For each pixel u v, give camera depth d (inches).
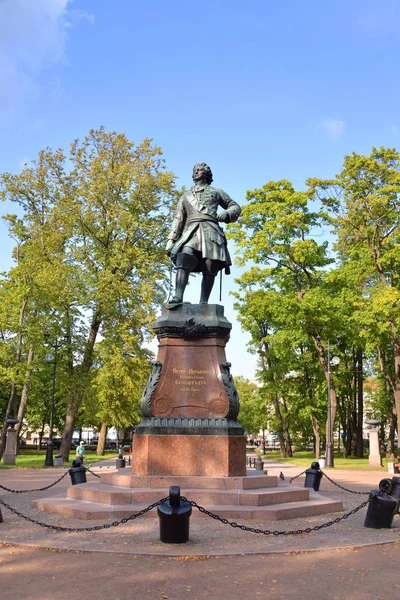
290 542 359.9
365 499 614.2
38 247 1355.8
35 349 1288.1
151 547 339.9
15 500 582.9
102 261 1370.6
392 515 416.5
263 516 435.2
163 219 1423.5
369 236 1305.4
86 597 250.7
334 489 732.0
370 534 392.2
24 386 1360.7
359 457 1818.4
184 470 493.0
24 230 1462.8
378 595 256.8
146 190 1368.1
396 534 393.4
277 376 1764.3
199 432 499.8
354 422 2000.5
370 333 1267.2
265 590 261.9
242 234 1401.3
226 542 356.5
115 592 257.3
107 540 359.3
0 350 1238.9
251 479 488.7
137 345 1393.9
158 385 522.6
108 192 1375.5
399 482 498.6
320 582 275.0
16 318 1273.4
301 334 1379.2
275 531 384.5
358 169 1248.2
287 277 1437.0
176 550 331.9
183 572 289.3
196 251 578.9
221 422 504.4
